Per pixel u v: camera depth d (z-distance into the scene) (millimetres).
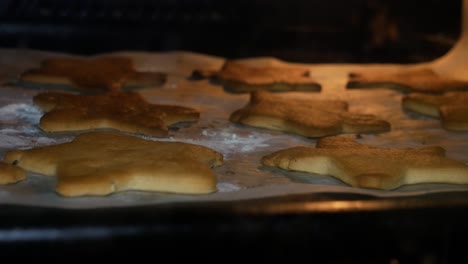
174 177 424
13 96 576
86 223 376
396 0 831
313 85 619
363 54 778
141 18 779
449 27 823
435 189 438
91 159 444
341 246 393
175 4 802
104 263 379
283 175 457
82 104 539
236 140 510
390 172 442
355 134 530
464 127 536
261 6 820
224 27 779
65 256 374
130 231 376
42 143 491
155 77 618
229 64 659
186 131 523
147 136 508
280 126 530
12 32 745
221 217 385
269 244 386
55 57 670
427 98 578
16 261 371
